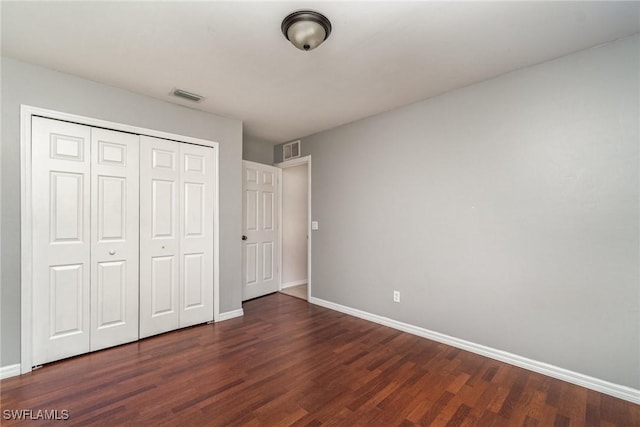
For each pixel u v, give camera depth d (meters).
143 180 2.76
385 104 2.97
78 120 2.40
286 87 2.59
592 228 1.98
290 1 1.56
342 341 2.73
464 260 2.57
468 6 1.59
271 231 4.50
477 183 2.50
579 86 2.04
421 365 2.29
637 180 1.84
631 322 1.86
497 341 2.38
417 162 2.90
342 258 3.61
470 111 2.54
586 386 1.99
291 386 1.99
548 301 2.15
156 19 1.70
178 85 2.56
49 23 1.73
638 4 1.57
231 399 1.85
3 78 2.11
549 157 2.15
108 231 2.56
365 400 1.84
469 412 1.74
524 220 2.25
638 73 1.84
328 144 3.81
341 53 2.06
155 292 2.84
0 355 2.08
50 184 2.29
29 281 2.18
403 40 1.90
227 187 3.36
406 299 2.97
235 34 1.85
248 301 4.08
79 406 1.77
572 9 1.61
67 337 2.36
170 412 1.72
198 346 2.61
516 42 1.93
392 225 3.10
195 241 3.11
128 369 2.21
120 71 2.32
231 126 3.39
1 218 2.09
